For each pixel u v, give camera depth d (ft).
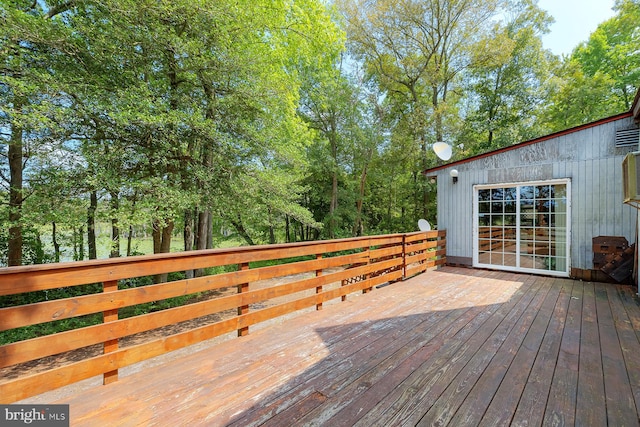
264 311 8.73
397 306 10.89
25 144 14.69
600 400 5.20
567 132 15.87
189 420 4.66
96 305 5.58
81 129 14.65
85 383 11.07
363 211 51.67
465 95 43.39
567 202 15.87
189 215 24.68
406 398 5.26
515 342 7.70
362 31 39.73
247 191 19.80
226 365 6.50
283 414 4.81
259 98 18.47
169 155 16.52
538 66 37.68
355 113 41.34
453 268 19.16
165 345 6.55
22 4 15.33
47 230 16.20
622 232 14.35
